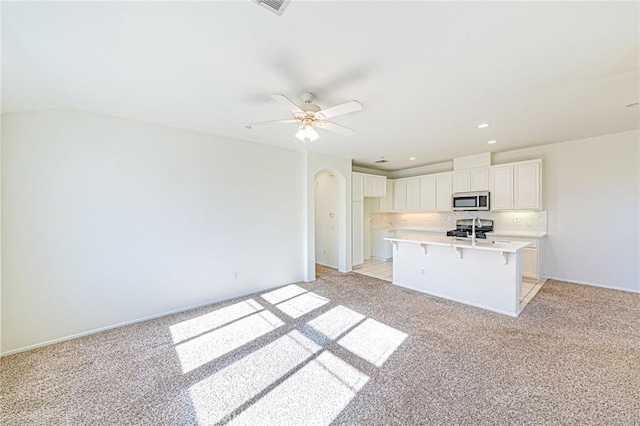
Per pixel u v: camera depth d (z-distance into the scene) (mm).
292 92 2377
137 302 3086
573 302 3504
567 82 2250
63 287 2666
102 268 2875
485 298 3420
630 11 1412
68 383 1999
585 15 1442
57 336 2633
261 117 3021
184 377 2068
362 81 2197
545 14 1438
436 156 5371
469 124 3359
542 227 4645
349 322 3018
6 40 1528
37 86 2109
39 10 1314
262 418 1657
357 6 1361
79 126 2742
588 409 1658
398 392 1857
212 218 3684
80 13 1350
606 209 4035
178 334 2771
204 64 1906
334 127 2607
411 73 2076
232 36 1594
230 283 3861
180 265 3402
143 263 3129
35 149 2535
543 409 1668
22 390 1921
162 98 2482
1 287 2402
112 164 2928
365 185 6070
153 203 3197
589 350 2332
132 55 1769
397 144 4379
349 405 1748
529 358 2230
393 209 6926
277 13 1379
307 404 1767
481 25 1523
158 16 1397
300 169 4773
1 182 2393
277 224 4434
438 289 3945
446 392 1844
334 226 5922
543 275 4648
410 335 2688
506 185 4812
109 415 1688
